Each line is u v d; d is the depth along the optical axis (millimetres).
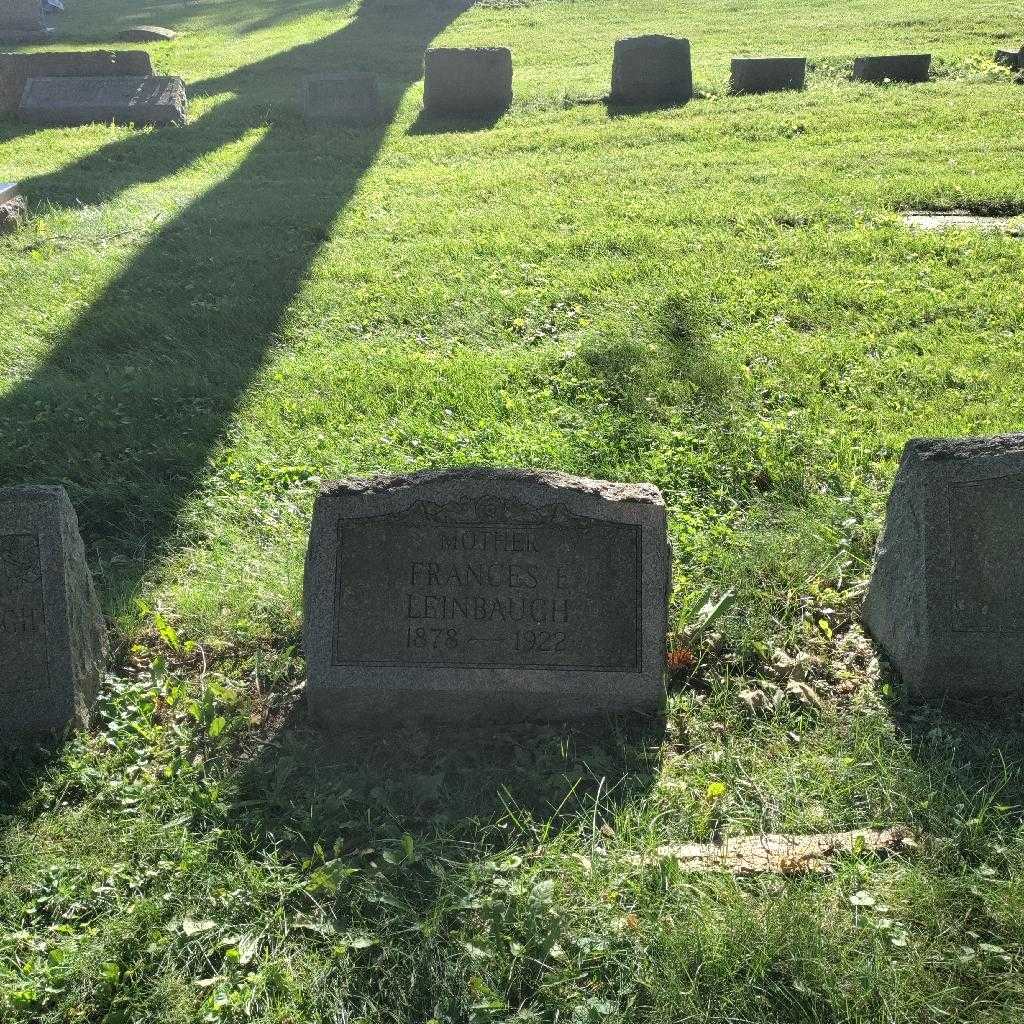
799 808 1606
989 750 1686
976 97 6324
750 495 2443
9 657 1780
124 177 5602
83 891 1496
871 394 2848
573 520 1806
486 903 1438
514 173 5359
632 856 1521
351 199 5035
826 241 4031
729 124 6043
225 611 2096
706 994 1318
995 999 1312
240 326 3523
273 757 1754
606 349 3123
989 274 3639
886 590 1936
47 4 13242
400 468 2564
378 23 11023
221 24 11906
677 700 1841
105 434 2809
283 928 1434
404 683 1786
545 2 11516
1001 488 1791
